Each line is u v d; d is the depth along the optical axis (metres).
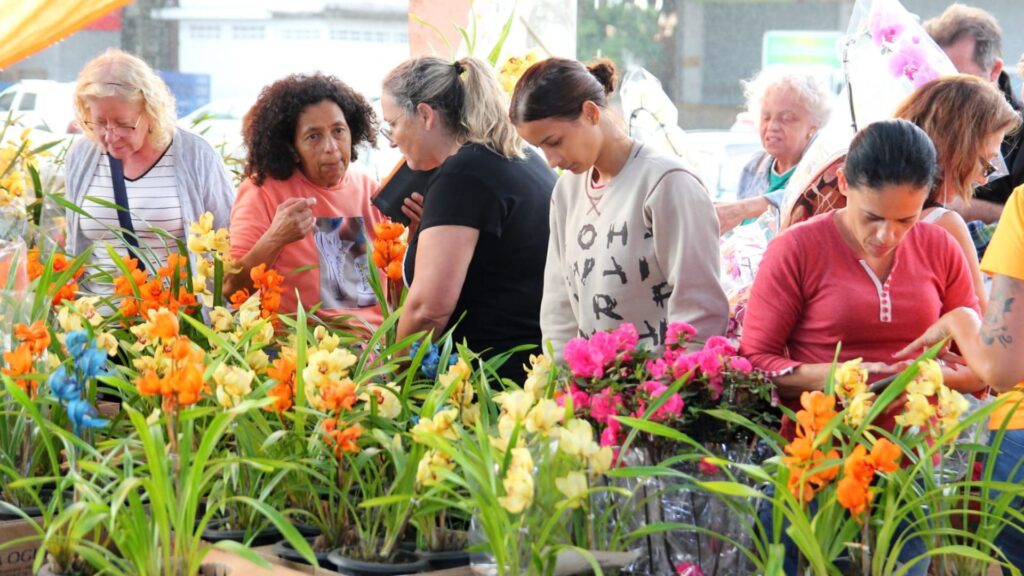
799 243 2.38
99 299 3.30
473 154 3.05
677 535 2.03
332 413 2.29
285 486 2.42
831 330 2.36
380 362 2.77
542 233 3.14
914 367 2.02
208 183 4.08
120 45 14.54
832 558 1.99
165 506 2.00
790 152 4.36
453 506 2.17
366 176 4.01
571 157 2.62
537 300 3.16
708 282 2.57
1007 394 2.19
